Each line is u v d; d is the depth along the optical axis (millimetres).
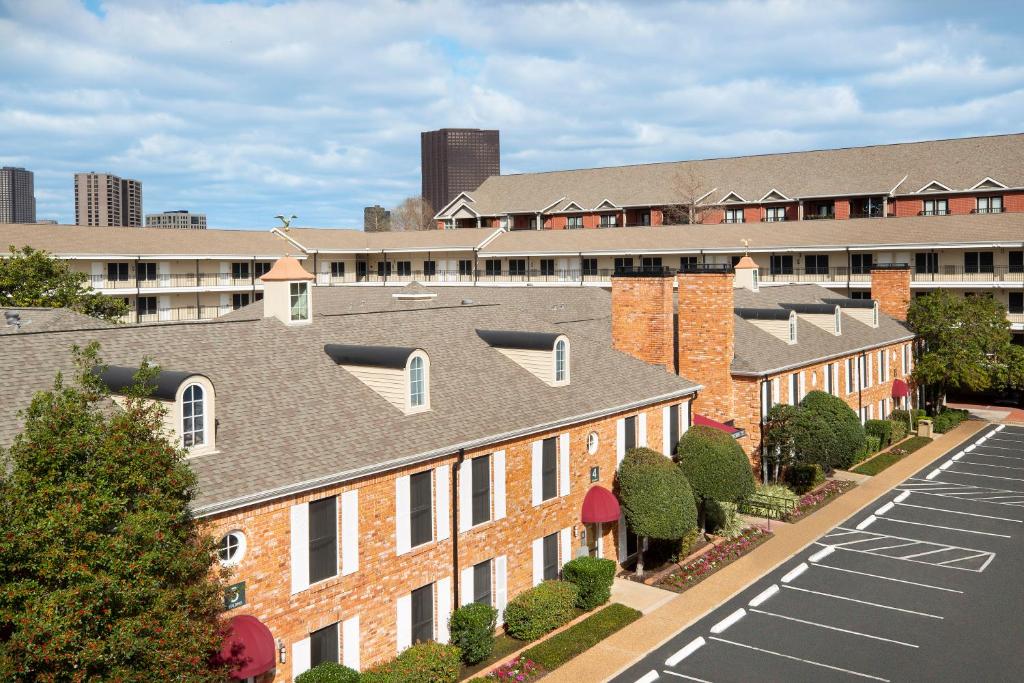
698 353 36656
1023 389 60250
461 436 22672
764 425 36562
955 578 27438
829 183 85812
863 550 30297
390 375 22891
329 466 19156
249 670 16594
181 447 17328
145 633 12203
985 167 78438
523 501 24750
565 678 20734
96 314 46688
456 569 22406
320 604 19000
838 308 47312
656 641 22844
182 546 14141
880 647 22422
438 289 62562
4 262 43281
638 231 80250
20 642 10695
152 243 73688
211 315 77750
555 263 82062
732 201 90812
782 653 22109
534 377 27938
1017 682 20422
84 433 12469
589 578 24688
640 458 27391
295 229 90062
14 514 11383
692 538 29984
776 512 34156
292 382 22094
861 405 47969
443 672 19812
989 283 61406
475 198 109875
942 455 45531
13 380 17859
